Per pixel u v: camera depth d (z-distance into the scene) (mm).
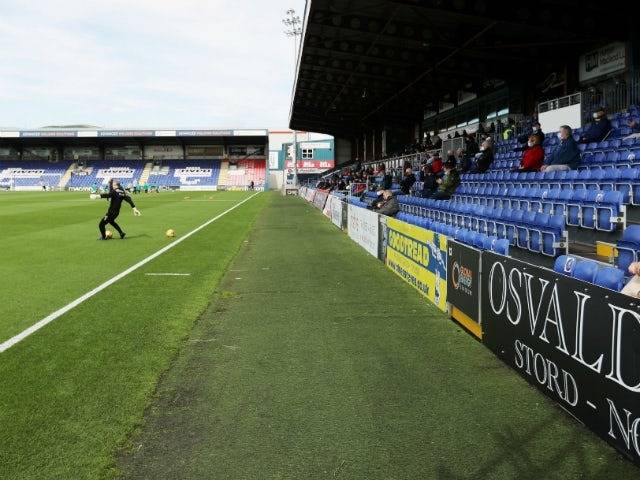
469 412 3926
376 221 11273
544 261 7746
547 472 3135
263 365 4945
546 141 17078
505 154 19172
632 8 17297
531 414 3871
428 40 22141
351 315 6688
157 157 73625
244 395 4270
